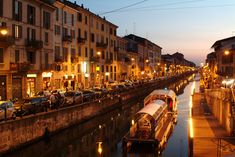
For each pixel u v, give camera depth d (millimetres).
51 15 51750
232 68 66500
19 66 41531
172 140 31672
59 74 55844
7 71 40375
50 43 51438
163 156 26156
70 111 34750
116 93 55250
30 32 45688
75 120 35969
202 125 30297
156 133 28094
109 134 35625
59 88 55406
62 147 29953
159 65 151000
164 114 33719
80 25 66188
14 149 25203
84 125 38594
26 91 44469
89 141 32375
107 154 27484
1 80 39969
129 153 27203
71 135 34906
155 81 95688
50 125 30500
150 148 27234
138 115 27672
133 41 114438
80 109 37406
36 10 47031
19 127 25812
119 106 53938
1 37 38188
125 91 60906
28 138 27031
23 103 31719
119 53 94625
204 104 46625
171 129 35906
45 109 31516
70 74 60719
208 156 19859
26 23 44500
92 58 71375
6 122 24281
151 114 27438
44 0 49188
